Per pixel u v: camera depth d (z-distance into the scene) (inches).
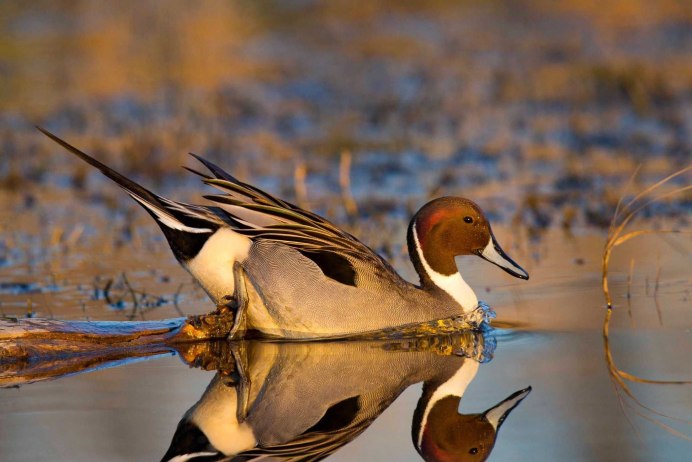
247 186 411.5
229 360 386.9
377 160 743.7
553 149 758.5
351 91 967.6
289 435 321.4
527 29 1171.9
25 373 373.4
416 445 312.2
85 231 597.6
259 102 934.4
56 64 1055.6
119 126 857.5
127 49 1088.8
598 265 502.9
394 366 378.0
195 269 409.1
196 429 320.2
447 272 426.6
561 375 358.6
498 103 908.6
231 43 1131.9
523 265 508.1
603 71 965.2
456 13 1236.5
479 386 351.9
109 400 343.6
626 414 322.0
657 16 1169.4
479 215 427.2
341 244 406.9
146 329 401.1
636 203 611.5
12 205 660.1
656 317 418.3
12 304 452.8
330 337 406.9
